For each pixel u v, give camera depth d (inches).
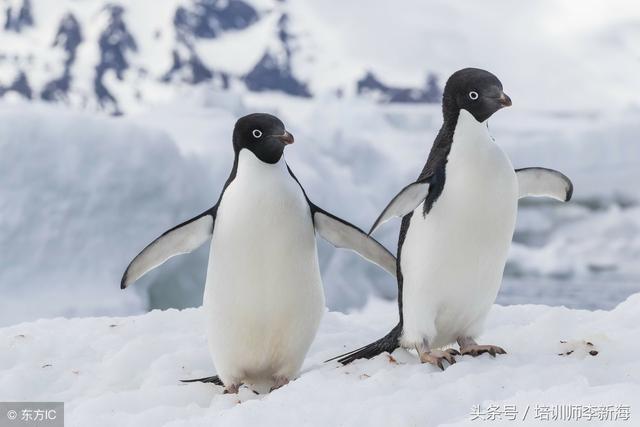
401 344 234.2
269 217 216.5
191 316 324.8
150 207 744.3
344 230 231.9
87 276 699.4
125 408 218.5
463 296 220.1
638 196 1268.5
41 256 692.7
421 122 1620.3
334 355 269.1
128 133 748.0
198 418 187.3
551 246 1122.7
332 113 1573.6
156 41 3964.1
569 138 1378.0
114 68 3823.8
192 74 3887.8
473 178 211.9
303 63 3922.2
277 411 184.7
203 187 796.6
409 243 221.5
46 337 296.2
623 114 1669.5
